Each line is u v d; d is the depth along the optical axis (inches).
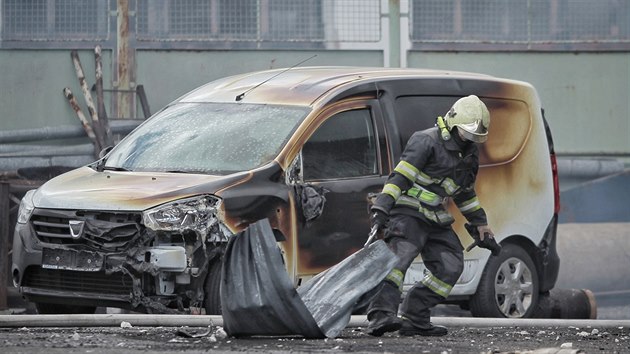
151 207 952.3
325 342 815.1
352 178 1066.7
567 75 1817.2
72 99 1668.3
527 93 1242.0
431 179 870.4
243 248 834.8
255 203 984.3
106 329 901.2
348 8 1755.7
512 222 1200.8
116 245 962.1
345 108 1086.4
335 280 849.5
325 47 1749.5
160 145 1080.8
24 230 1016.2
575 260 1649.9
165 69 1707.7
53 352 736.3
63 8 1680.6
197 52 1716.3
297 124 1049.5
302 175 1032.8
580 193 1806.1
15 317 905.5
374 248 853.2
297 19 1740.9
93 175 1052.5
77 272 989.2
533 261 1231.5
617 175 1814.7
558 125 1814.7
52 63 1678.2
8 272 1488.7
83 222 971.9
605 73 1824.6
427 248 887.1
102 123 1647.4
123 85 1691.7
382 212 853.8
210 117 1098.1
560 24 1812.3
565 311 1285.7
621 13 1822.1
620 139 1822.1
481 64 1798.7
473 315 1182.3
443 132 864.9
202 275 960.3
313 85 1103.6
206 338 831.7
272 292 820.0
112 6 1689.2
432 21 1781.5
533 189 1225.4
